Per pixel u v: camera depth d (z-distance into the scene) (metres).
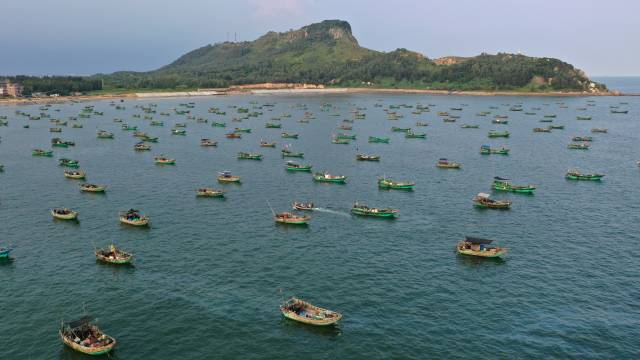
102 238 103.44
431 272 88.12
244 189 145.00
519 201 134.00
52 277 85.25
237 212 122.12
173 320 71.81
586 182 156.62
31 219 115.94
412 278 85.62
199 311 74.19
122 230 108.44
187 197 135.38
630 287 82.94
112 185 148.88
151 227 110.56
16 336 67.88
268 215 119.94
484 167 178.88
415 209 126.00
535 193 142.75
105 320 71.75
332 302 77.06
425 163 185.88
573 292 81.12
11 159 189.00
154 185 148.75
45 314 73.31
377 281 84.31
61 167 174.38
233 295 79.00
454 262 92.56
